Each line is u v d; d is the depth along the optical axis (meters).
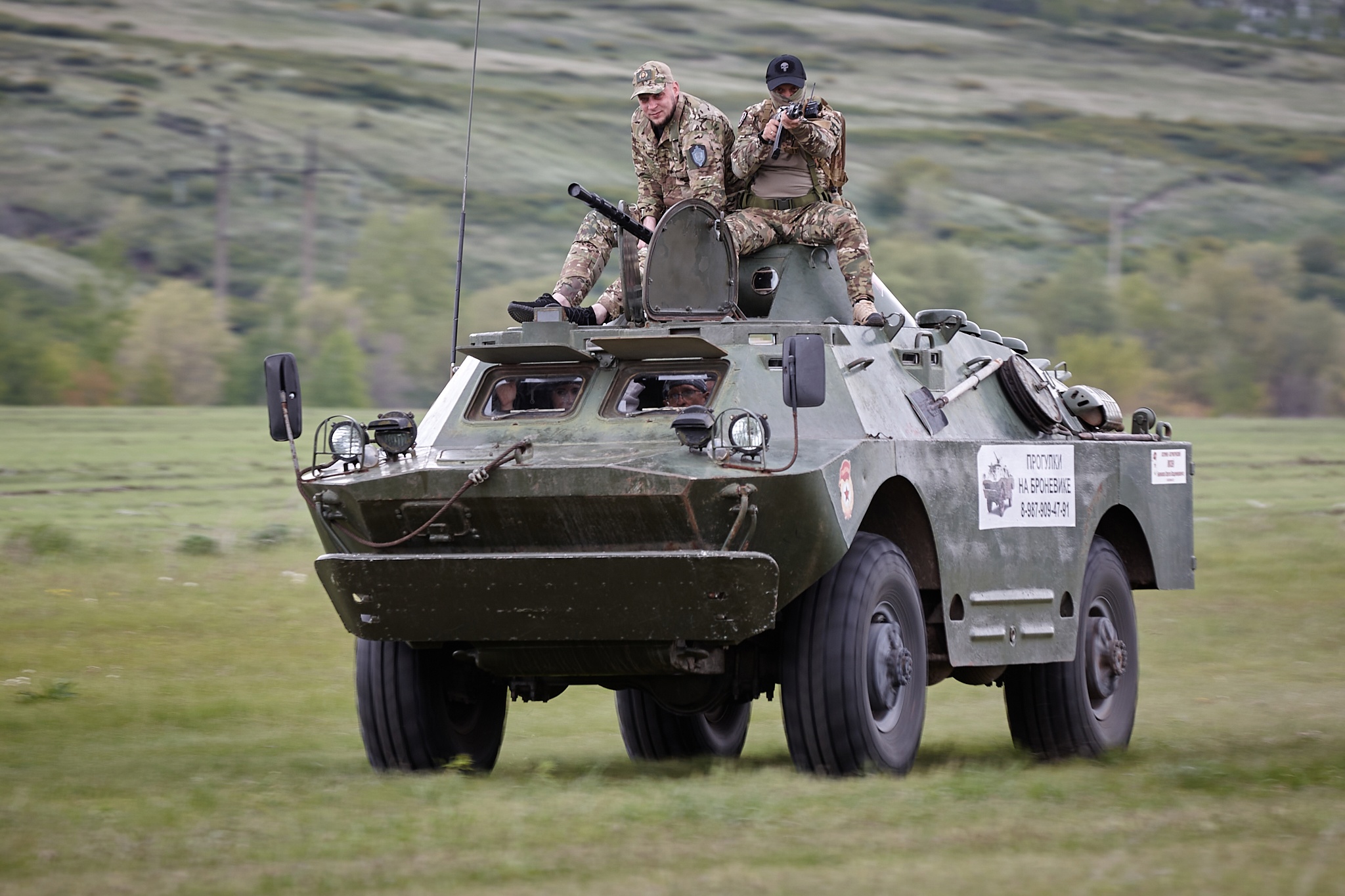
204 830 24.78
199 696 43.03
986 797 27.31
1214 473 162.50
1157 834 24.14
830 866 22.06
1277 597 69.00
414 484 29.80
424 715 32.19
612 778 31.41
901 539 32.53
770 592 27.97
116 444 179.25
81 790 29.11
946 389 34.94
